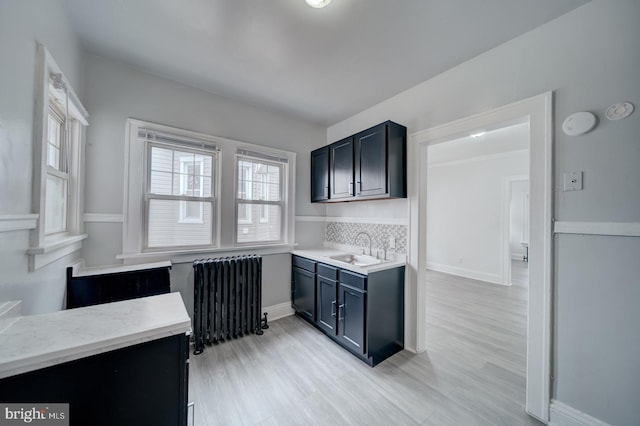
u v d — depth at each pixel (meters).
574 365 1.45
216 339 2.45
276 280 3.07
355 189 2.62
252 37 1.79
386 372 2.02
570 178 1.47
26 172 1.07
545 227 1.55
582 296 1.43
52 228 1.58
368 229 2.90
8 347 0.69
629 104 1.30
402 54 1.95
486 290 4.31
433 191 5.89
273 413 1.59
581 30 1.46
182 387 0.88
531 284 1.61
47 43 1.29
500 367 2.09
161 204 2.35
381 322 2.21
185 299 2.44
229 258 2.60
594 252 1.40
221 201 2.66
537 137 1.60
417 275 2.35
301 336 2.60
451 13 1.54
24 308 1.06
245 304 2.62
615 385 1.33
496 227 4.85
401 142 2.43
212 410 1.61
